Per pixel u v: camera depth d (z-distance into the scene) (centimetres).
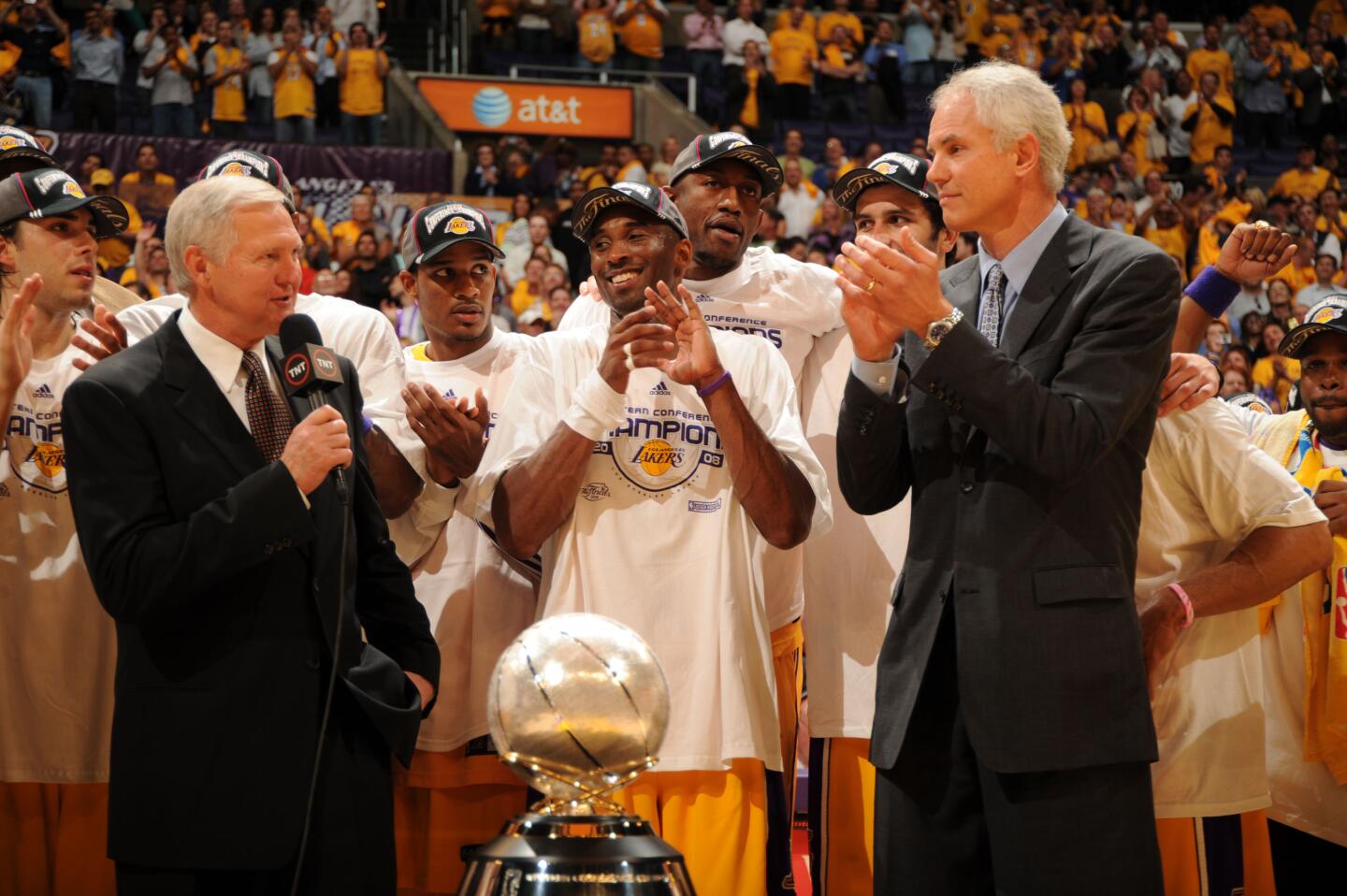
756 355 311
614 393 277
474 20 1530
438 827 334
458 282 348
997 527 231
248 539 226
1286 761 331
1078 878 223
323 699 242
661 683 170
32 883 308
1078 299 231
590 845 163
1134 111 1436
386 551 270
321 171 1189
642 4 1498
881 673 246
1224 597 275
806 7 1587
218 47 1256
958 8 1497
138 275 1050
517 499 286
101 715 309
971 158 238
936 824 240
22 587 305
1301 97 1526
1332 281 1269
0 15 1221
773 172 348
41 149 355
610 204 300
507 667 168
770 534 292
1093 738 223
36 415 306
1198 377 280
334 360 247
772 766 292
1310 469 340
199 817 229
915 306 219
